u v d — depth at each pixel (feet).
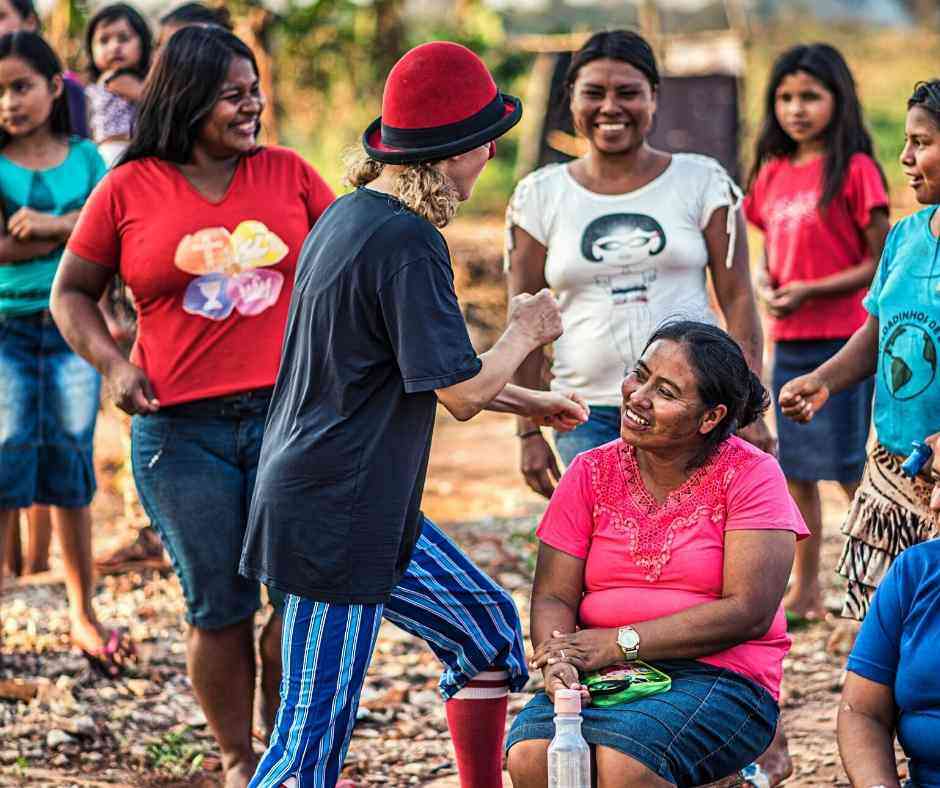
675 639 12.51
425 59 12.30
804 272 22.43
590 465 13.37
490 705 14.24
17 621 21.95
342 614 12.67
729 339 12.84
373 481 12.46
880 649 11.78
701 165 16.88
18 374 20.12
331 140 57.67
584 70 16.71
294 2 53.01
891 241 15.02
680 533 12.89
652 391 12.67
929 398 14.20
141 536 25.48
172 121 15.43
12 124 20.10
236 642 15.94
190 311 15.56
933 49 93.45
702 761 12.19
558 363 17.28
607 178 17.04
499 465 36.78
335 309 12.30
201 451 15.57
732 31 56.49
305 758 12.70
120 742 18.04
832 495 32.07
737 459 12.97
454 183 12.61
